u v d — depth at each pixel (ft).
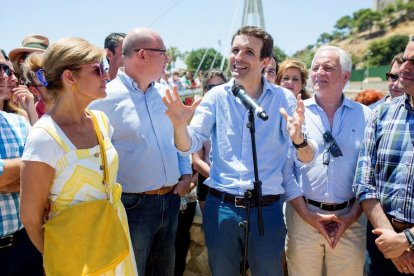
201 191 11.02
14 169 6.79
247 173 8.50
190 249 11.70
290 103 9.04
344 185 9.20
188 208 11.25
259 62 8.74
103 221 6.27
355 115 9.49
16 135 7.41
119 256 6.15
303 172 9.39
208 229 8.79
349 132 9.35
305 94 13.66
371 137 8.40
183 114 7.80
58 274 6.01
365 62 263.90
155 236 9.42
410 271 7.57
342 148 9.28
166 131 9.27
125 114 8.82
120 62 12.44
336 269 9.43
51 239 6.11
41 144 6.20
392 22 305.94
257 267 8.52
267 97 8.89
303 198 9.41
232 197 8.50
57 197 6.40
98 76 6.62
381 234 7.68
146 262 9.55
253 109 7.57
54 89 6.59
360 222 9.41
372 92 15.60
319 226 8.98
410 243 7.31
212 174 9.00
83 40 6.72
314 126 9.42
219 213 8.59
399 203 7.72
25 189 6.20
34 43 12.59
